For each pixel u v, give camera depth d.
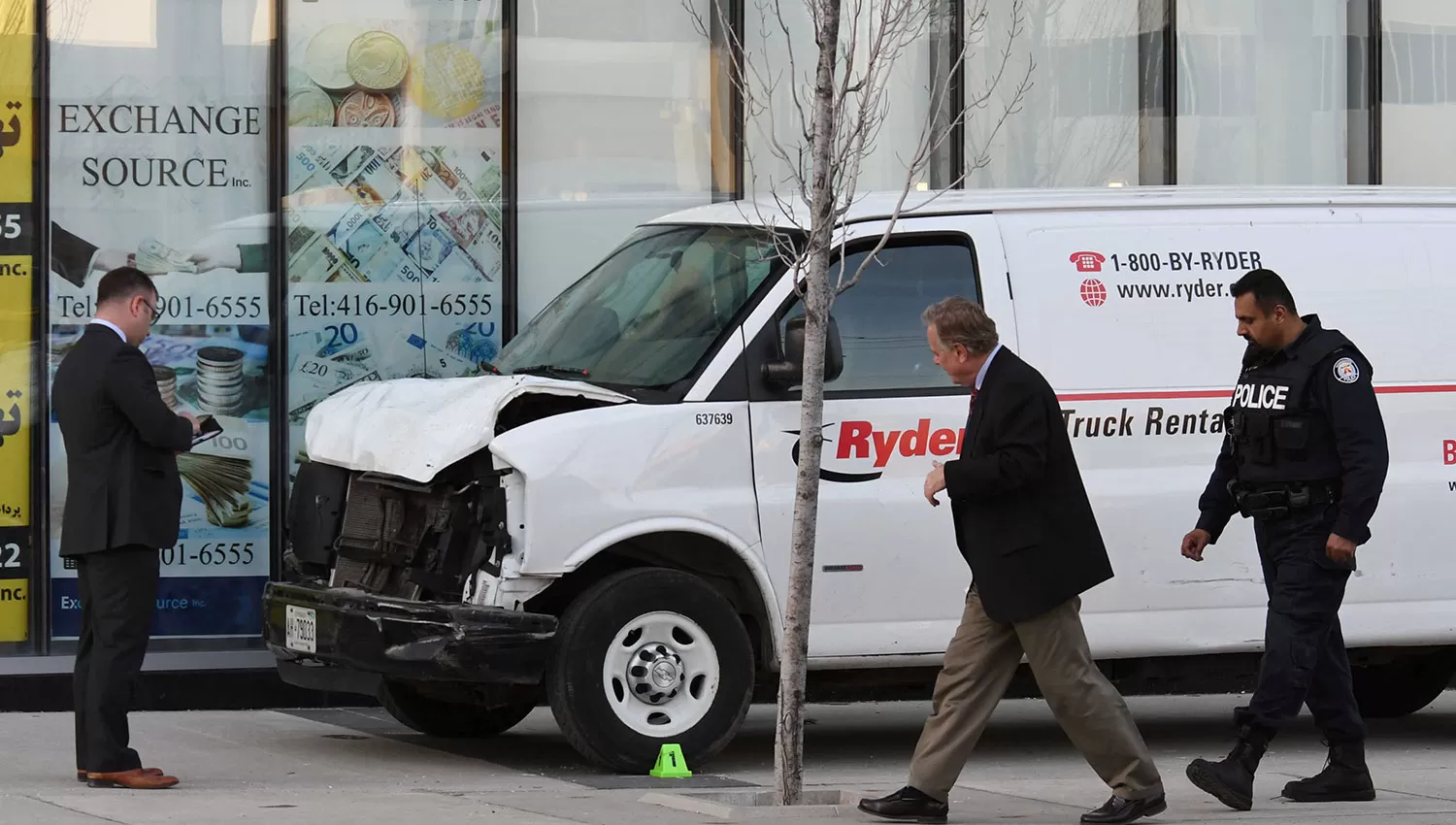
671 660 16.38
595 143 22.66
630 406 16.39
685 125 22.94
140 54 21.28
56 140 21.09
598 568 16.73
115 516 15.14
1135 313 17.72
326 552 17.39
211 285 21.42
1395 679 21.27
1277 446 14.67
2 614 20.80
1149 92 24.75
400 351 21.94
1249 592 17.73
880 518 16.89
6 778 16.11
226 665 21.11
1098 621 17.41
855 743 19.58
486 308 22.19
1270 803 15.13
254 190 21.56
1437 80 25.73
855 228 17.23
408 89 21.97
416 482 16.41
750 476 16.62
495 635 15.72
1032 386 13.49
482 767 17.09
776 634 16.77
